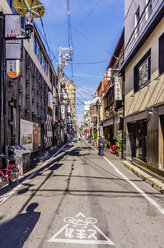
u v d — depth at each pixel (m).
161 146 7.32
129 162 11.50
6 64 8.76
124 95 13.66
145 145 10.02
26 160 9.19
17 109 11.23
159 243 3.07
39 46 18.39
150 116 8.30
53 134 27.70
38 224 3.68
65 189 6.05
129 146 12.62
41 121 18.36
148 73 9.35
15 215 4.09
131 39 12.22
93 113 29.72
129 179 7.64
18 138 11.34
